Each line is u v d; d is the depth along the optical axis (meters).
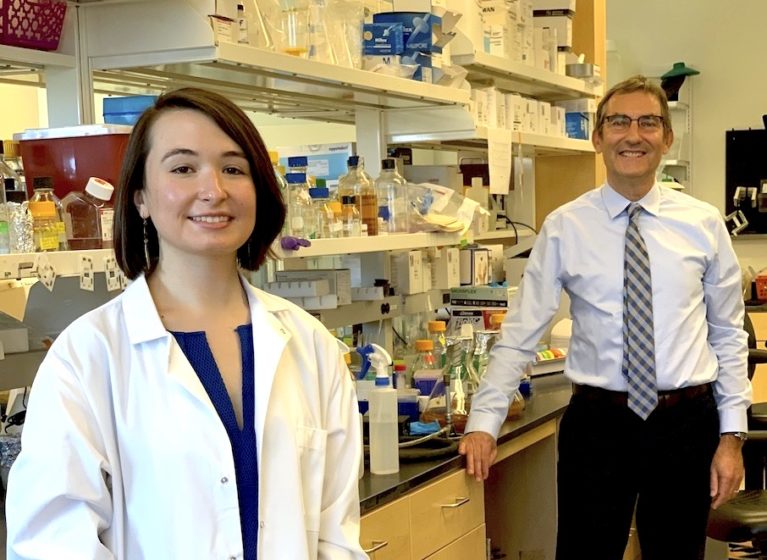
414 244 2.92
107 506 1.35
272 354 1.46
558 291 2.76
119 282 1.87
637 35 6.55
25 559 1.30
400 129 3.37
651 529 2.67
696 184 6.43
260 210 1.53
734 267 2.68
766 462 3.92
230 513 1.37
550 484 3.17
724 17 6.31
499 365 2.68
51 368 1.36
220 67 2.25
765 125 6.07
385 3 3.13
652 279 2.61
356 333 3.35
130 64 2.12
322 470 1.50
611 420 2.62
